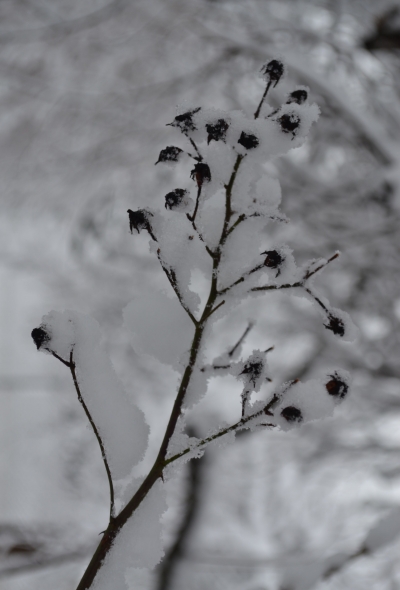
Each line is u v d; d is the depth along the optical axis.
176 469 0.88
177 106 0.87
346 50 3.87
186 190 0.90
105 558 0.84
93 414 0.91
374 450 4.29
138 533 0.86
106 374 0.92
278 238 4.03
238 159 0.87
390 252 3.80
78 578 4.00
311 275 0.89
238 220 0.90
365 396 4.23
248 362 0.88
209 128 0.83
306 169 3.98
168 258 0.92
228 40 3.77
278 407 0.83
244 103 4.07
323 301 0.89
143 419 0.93
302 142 0.84
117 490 0.91
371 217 3.79
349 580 3.17
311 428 4.50
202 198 0.92
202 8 3.98
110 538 0.85
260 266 0.90
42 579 3.94
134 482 0.92
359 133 3.75
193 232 0.92
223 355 0.96
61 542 3.15
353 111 3.33
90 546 3.13
